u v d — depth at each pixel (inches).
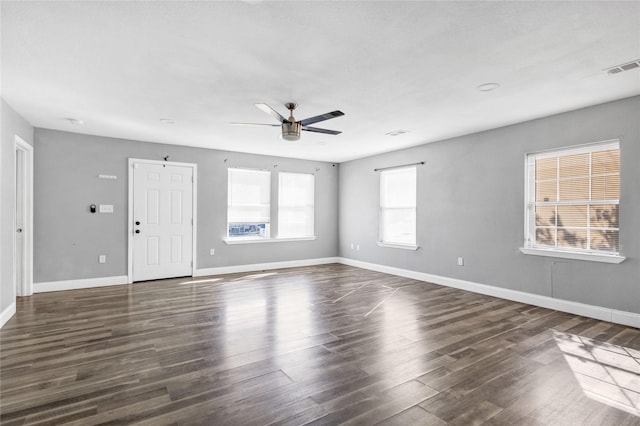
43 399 84.4
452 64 110.9
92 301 176.1
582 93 137.4
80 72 117.0
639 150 139.3
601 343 122.1
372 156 277.7
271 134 206.2
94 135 210.4
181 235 240.2
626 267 143.0
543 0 77.3
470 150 204.4
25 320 145.4
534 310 163.5
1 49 100.7
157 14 82.7
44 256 196.4
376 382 93.6
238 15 82.9
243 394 87.0
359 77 120.9
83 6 79.1
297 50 101.3
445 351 114.6
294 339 124.9
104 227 213.6
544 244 172.2
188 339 124.3
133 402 83.1
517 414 79.3
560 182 166.2
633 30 90.0
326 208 309.7
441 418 77.4
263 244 275.6
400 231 255.0
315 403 83.2
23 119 173.2
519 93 137.3
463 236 208.1
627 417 78.4
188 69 114.3
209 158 250.8
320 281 229.3
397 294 194.1
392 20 85.2
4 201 144.1
